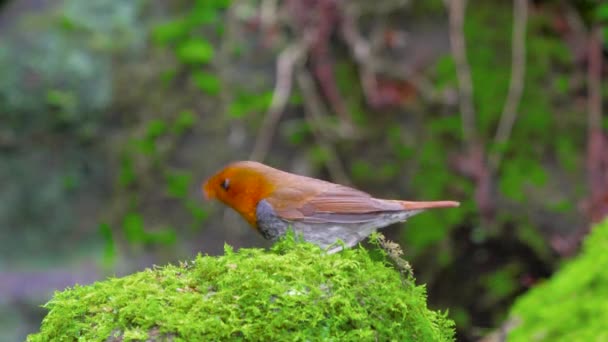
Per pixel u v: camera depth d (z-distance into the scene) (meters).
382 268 4.54
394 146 12.30
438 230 11.82
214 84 12.90
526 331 6.83
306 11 12.87
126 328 4.16
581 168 12.00
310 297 4.17
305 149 12.45
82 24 13.48
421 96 12.45
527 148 12.11
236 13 13.24
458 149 12.17
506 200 11.84
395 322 4.36
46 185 12.88
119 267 12.25
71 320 4.33
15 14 13.71
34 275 12.12
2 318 11.55
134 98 13.06
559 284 7.06
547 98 12.37
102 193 12.90
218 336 4.06
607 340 6.09
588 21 12.83
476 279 11.72
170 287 4.38
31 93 12.89
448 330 4.75
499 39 12.66
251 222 6.70
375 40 12.70
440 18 12.82
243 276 4.26
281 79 12.66
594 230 7.74
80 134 13.02
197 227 12.44
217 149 12.63
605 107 12.43
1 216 12.73
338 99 12.57
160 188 12.68
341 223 6.57
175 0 13.67
